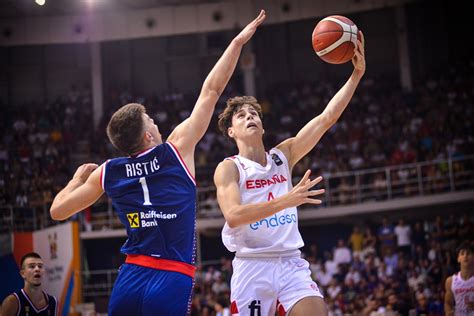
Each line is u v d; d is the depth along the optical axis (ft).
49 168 83.35
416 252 65.57
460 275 28.02
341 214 75.25
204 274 71.87
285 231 16.70
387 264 64.39
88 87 103.40
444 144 77.36
